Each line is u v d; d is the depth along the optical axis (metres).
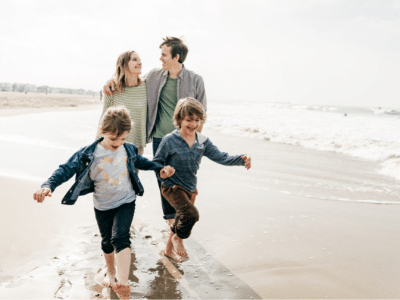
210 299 2.06
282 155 7.66
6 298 1.93
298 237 3.05
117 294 2.03
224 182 4.96
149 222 3.28
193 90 3.32
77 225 3.02
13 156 5.80
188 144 2.44
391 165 6.71
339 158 7.63
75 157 2.04
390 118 24.91
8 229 2.84
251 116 21.77
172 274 2.35
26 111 16.25
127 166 2.21
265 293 2.15
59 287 2.07
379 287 2.26
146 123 3.46
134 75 3.18
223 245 2.85
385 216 3.71
